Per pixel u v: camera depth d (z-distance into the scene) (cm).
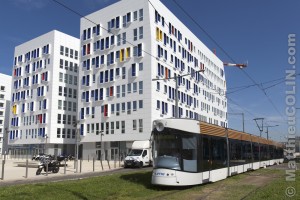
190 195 1505
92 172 3088
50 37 8062
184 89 7150
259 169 3212
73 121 8125
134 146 4038
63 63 8075
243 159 2711
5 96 11031
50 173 2959
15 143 8600
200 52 8306
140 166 3859
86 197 1427
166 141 1764
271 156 4062
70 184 1773
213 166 2002
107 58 6700
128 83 6238
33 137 8062
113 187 1725
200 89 8106
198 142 1831
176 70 6850
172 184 1686
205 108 8375
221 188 1736
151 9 6172
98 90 6744
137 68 6131
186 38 7494
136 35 6241
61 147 7906
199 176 1797
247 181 2123
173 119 1791
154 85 5969
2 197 1362
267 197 1395
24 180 2256
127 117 6153
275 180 2152
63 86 8006
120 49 6475
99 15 6950
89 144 6794
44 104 7906
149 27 6066
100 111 6625
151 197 1452
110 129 6400
